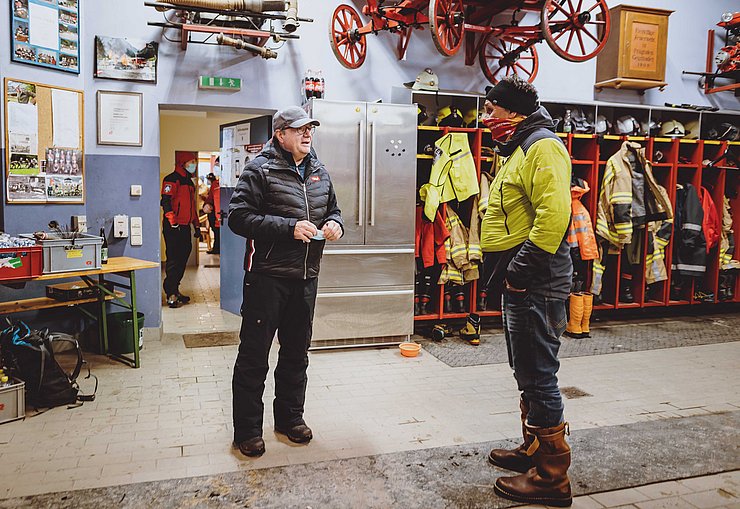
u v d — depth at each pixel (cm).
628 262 593
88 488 245
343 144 459
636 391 380
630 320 597
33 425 313
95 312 463
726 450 288
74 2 437
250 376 279
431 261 504
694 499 242
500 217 248
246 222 268
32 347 333
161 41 475
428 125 521
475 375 411
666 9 599
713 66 641
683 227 584
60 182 436
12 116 404
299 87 514
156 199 482
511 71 567
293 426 297
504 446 291
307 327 291
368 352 468
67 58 434
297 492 243
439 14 452
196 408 341
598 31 549
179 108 500
